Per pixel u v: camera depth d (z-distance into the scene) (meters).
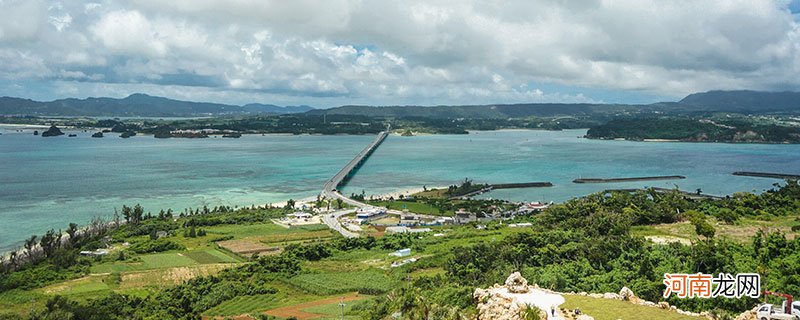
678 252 160.50
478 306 93.38
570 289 135.00
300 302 172.00
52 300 157.62
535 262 169.38
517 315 83.12
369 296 173.50
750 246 166.12
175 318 154.62
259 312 160.38
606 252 166.50
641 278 139.38
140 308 163.62
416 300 112.31
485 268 170.00
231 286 188.00
